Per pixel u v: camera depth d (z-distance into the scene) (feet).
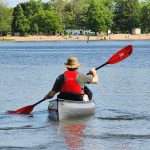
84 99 60.64
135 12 605.31
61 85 58.70
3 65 161.48
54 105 58.75
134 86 92.07
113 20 607.37
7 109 67.46
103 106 68.95
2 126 55.88
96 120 58.70
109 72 124.57
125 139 49.21
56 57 210.18
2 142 48.44
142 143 47.65
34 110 66.13
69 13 616.39
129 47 69.00
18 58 207.10
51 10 583.99
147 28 613.52
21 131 53.21
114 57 68.54
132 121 58.18
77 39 586.04
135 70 129.49
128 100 74.23
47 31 576.61
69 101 58.49
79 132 52.60
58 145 47.26
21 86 94.22
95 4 579.07
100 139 49.42
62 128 54.54
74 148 46.24
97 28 581.53
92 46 360.69
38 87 92.27
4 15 566.77
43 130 53.72
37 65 158.30
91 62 171.32
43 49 312.91
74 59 58.59
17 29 568.82
